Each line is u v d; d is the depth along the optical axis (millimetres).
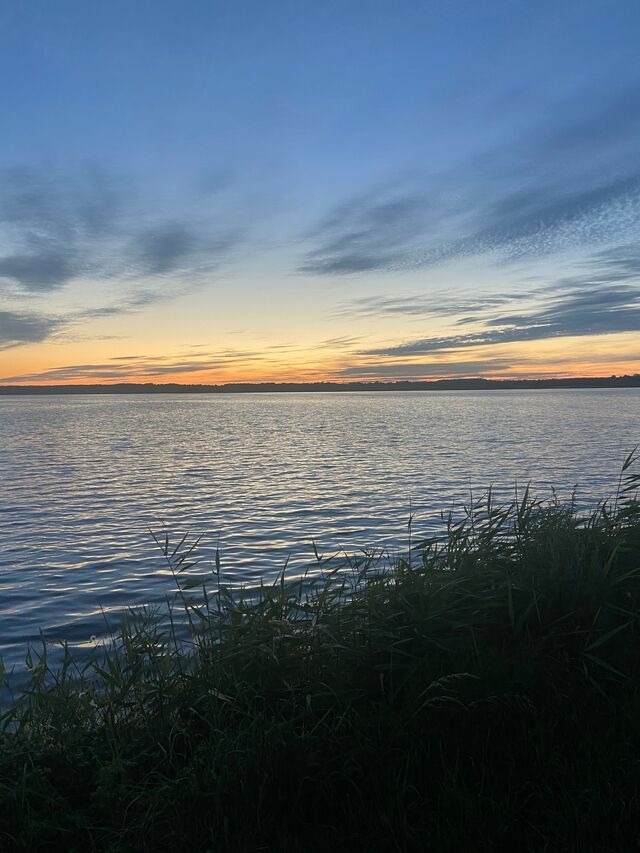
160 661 4418
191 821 3070
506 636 4320
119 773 3381
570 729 3594
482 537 5602
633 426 77312
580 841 2787
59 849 3031
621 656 4125
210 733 3654
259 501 25438
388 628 4309
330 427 87250
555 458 39812
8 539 18453
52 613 11344
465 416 117688
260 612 4664
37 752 3570
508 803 3010
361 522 20453
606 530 5711
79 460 44562
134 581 13555
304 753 3379
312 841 2963
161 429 89000
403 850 2848
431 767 3348
